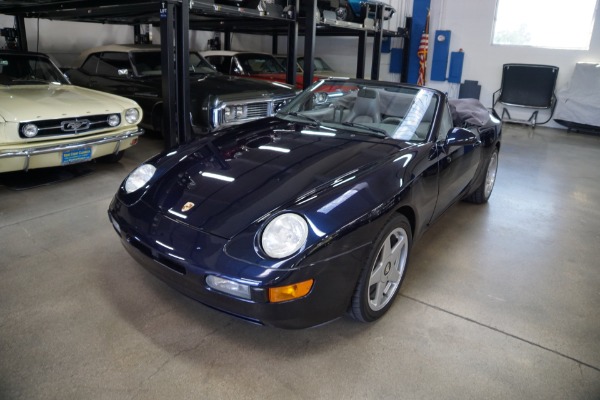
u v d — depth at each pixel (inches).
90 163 181.9
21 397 61.9
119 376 66.7
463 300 92.0
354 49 436.8
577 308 90.8
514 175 198.5
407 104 106.8
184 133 179.8
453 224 135.0
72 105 151.1
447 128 108.5
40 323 78.4
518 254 115.8
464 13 381.4
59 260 101.3
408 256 89.0
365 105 109.0
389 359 72.9
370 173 80.2
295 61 241.4
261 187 77.0
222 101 186.7
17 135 133.7
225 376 67.7
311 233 65.8
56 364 68.6
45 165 144.4
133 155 198.5
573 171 210.1
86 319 80.1
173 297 88.0
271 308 63.8
